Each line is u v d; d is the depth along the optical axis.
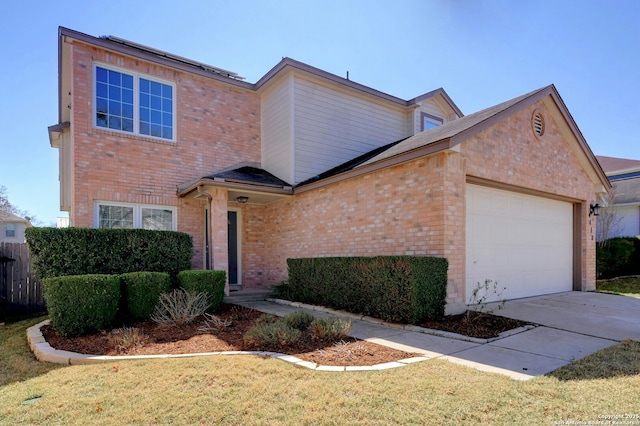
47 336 6.48
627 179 23.88
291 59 11.38
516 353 5.11
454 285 7.46
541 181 10.10
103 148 9.95
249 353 5.13
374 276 7.49
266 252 12.74
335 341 5.72
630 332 6.28
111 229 8.39
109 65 10.17
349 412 3.29
